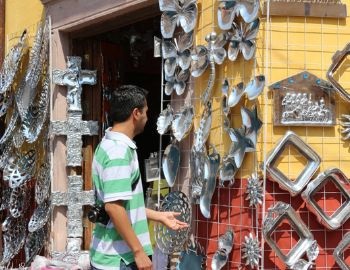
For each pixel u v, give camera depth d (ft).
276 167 11.64
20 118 18.98
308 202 11.60
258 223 11.62
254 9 11.64
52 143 17.65
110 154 9.75
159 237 13.66
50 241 17.56
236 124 12.23
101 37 18.38
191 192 13.20
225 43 12.44
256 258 11.50
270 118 11.70
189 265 13.05
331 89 11.85
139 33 18.52
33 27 19.17
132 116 10.11
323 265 11.81
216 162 12.51
